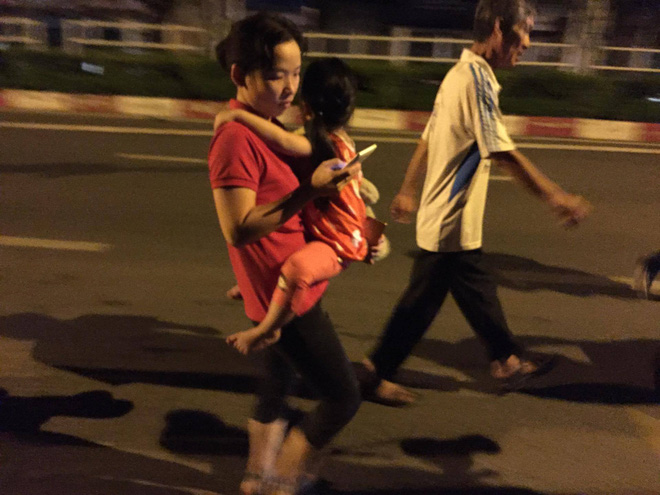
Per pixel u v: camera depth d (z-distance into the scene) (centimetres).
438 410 298
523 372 302
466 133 257
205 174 686
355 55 1177
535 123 1030
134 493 236
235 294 232
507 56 262
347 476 251
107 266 449
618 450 275
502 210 611
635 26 1614
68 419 280
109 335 355
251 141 171
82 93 1102
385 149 839
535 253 509
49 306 387
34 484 239
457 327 379
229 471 251
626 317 404
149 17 1537
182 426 278
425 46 1677
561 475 258
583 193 683
